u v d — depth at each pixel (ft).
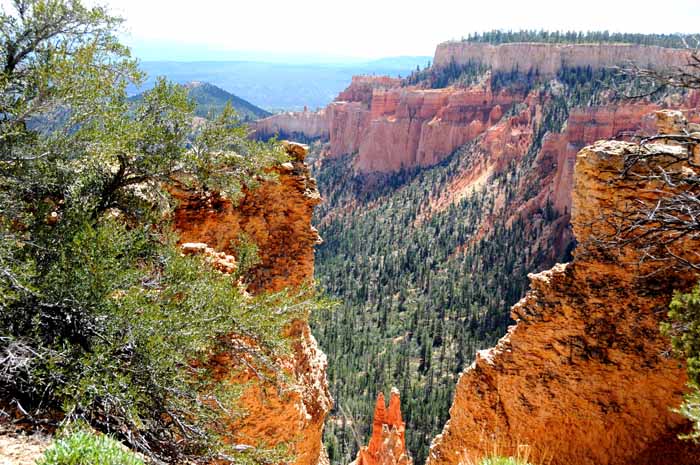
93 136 39.63
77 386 29.81
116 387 29.96
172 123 48.96
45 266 36.04
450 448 55.21
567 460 48.62
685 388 45.03
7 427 28.63
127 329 34.53
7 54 39.47
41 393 31.40
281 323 43.68
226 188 53.52
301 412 52.13
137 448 32.83
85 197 43.14
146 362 33.88
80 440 25.03
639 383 46.65
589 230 49.47
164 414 38.11
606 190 48.16
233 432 43.55
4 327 32.45
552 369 49.67
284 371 48.19
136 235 42.37
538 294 51.60
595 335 48.67
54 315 34.86
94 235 35.86
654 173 47.32
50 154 38.91
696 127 59.72
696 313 37.27
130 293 36.81
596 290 48.98
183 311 38.63
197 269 43.70
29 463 26.08
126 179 47.55
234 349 42.57
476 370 53.78
